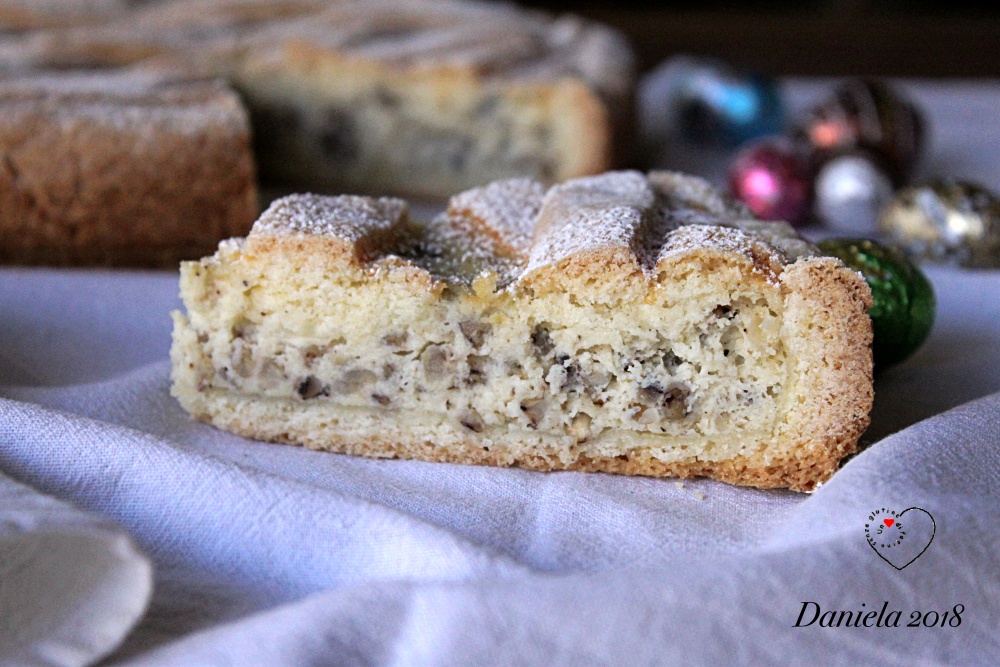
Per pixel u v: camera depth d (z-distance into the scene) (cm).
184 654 29
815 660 30
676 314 35
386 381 36
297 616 29
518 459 36
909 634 30
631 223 35
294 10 60
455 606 29
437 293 35
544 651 29
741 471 35
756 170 49
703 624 29
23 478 33
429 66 54
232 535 32
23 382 39
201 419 37
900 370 40
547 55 58
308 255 35
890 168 51
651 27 90
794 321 34
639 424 35
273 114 56
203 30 57
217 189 47
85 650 29
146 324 42
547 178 55
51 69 51
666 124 63
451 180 56
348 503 32
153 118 47
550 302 35
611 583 29
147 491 33
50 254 47
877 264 38
